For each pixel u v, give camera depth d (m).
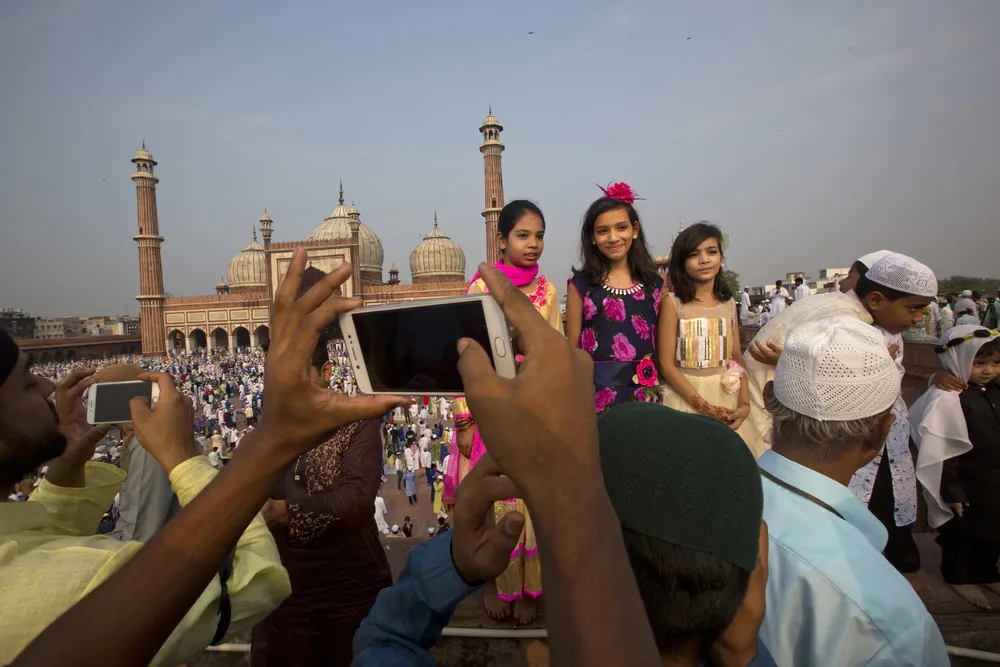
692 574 0.86
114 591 0.78
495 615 2.52
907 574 2.87
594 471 0.67
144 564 0.80
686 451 0.90
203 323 51.81
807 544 1.38
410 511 13.65
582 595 0.63
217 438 20.48
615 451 0.93
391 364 1.02
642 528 0.88
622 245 2.83
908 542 2.85
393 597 1.16
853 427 1.47
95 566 1.02
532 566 2.47
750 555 0.93
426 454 16.42
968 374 2.69
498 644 2.48
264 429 0.84
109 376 2.34
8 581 0.96
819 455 1.54
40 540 1.09
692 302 2.95
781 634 1.37
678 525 0.87
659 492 0.88
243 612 1.19
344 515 2.04
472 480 1.07
